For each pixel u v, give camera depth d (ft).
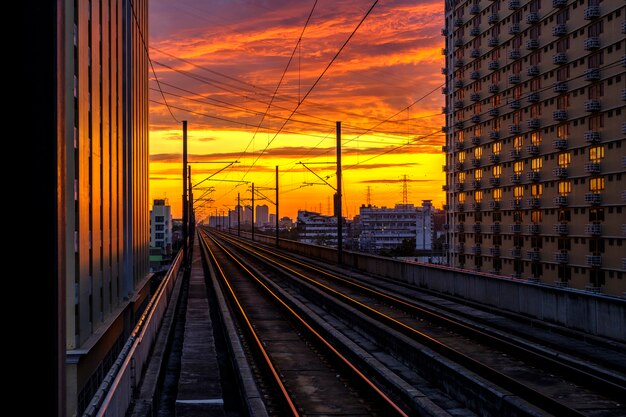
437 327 63.05
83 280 54.34
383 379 40.63
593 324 50.08
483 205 226.79
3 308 8.93
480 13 228.63
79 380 49.80
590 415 32.81
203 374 41.83
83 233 54.80
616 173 155.02
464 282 77.56
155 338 54.44
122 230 85.10
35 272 8.97
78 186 53.21
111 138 75.36
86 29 58.34
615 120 155.22
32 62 9.04
